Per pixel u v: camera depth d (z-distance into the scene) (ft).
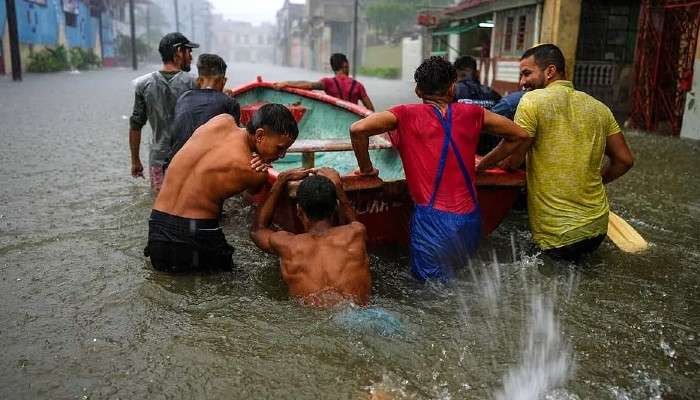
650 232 17.44
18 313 11.22
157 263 13.14
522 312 11.60
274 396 8.73
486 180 14.47
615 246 15.84
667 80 42.04
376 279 13.38
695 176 25.93
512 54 55.77
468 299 12.21
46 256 14.29
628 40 48.37
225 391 8.83
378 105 58.95
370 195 13.91
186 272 13.33
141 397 8.66
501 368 9.57
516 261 14.75
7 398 8.55
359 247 11.68
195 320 10.98
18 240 15.43
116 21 180.14
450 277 13.08
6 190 20.75
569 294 12.51
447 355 9.93
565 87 14.24
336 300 11.16
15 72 78.18
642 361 9.88
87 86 75.00
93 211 18.33
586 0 47.32
